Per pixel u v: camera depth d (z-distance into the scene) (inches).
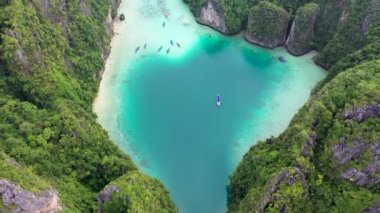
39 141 3284.9
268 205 3065.9
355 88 3361.2
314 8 5123.0
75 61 4429.1
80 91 4264.3
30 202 2432.3
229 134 4414.4
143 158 4185.5
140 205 2955.2
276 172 3169.3
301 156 3208.7
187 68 5113.2
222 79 4995.1
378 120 3161.9
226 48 5423.2
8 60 3745.1
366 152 3088.1
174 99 4741.6
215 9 5511.8
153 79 4950.8
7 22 3804.1
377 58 4173.2
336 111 3351.4
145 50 5295.3
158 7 5969.5
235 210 3577.8
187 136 4387.3
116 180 3201.3
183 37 5526.6
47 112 3690.9
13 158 2950.3
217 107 4672.7
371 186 3112.7
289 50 5334.6
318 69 5098.4
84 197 3112.7
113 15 5634.8
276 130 4429.1
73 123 3531.0
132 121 4485.7
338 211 3068.4
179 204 3865.7
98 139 3663.9
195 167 4133.9
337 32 4985.2
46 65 3973.9
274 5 5300.2
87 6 4987.7
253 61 5246.1
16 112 3496.6
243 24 5620.1
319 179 3169.3
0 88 3745.1
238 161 4178.2
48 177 3068.4
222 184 4008.4
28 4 4079.7
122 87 4827.8
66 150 3390.7
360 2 4879.4
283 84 4931.1
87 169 3422.7
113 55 5196.9
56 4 4416.8
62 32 4424.2
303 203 3097.9
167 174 4072.3
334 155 3193.9
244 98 4773.6
